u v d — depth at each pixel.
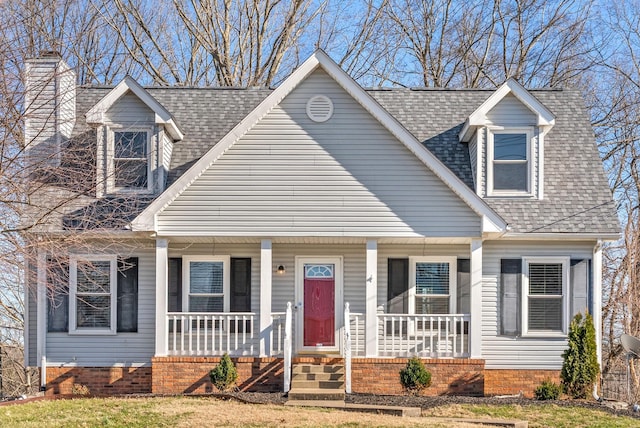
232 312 18.55
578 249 18.34
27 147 16.19
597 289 18.20
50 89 17.98
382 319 18.59
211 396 16.23
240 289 18.73
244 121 17.34
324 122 17.55
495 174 18.58
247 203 17.36
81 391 17.97
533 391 18.05
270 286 17.50
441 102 20.83
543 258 18.30
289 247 19.11
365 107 17.36
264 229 17.31
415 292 18.78
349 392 16.55
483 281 18.34
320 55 17.39
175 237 17.50
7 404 15.76
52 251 15.66
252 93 21.06
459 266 18.78
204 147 19.53
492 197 18.48
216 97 20.91
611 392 28.02
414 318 18.47
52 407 14.77
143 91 18.20
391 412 14.83
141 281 18.31
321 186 17.42
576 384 16.67
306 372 17.20
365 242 18.36
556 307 18.28
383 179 17.44
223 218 17.31
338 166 17.47
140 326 18.23
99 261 18.30
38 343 18.05
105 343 18.22
